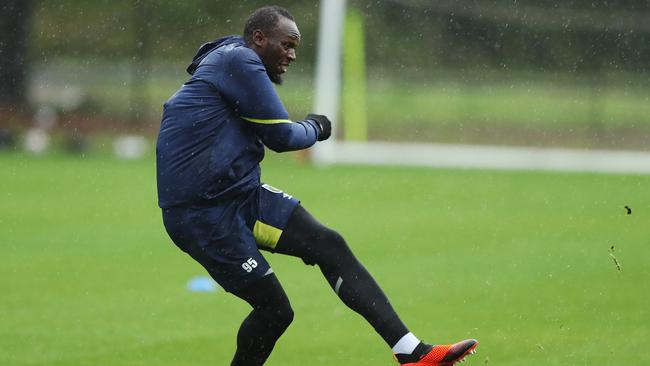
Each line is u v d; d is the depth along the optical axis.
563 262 39.78
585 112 98.88
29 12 92.50
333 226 49.31
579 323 30.14
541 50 102.50
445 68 105.00
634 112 98.88
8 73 90.25
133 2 101.44
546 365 25.88
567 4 102.69
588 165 75.88
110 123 88.00
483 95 103.69
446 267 39.25
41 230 48.06
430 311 32.03
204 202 20.70
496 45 103.75
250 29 21.36
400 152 79.44
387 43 106.69
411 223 50.22
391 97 104.75
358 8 106.62
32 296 34.53
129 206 55.34
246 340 21.81
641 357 26.42
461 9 104.38
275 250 21.50
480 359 26.52
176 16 101.19
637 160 78.19
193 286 36.09
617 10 101.56
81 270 39.03
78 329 30.03
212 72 20.73
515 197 59.91
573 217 51.72
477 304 32.94
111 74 102.12
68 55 104.12
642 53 100.12
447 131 94.38
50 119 85.38
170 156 20.77
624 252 41.66
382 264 40.03
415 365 20.94
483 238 45.81
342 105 87.06
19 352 27.39
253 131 20.98
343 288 21.30
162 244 44.62
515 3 103.50
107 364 26.36
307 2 106.31
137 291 35.38
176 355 27.30
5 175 67.44
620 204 56.47
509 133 93.81
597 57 101.12
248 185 21.06
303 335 29.45
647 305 32.22
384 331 21.16
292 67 104.44
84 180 65.44
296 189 62.88
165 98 96.44
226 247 20.86
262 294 21.19
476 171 73.38
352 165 76.62
